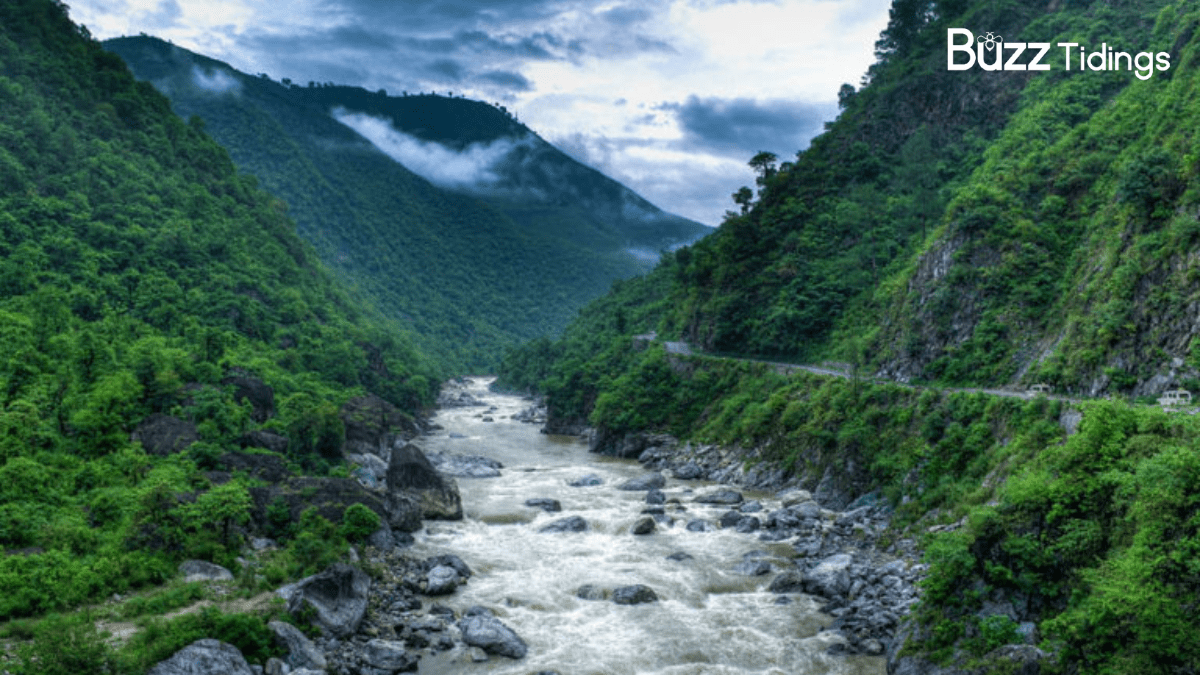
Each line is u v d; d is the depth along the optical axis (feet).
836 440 264.93
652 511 243.40
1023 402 201.87
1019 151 343.05
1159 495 114.11
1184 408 162.50
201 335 353.10
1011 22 476.54
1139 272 206.59
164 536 165.89
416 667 132.87
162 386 256.93
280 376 367.25
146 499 169.89
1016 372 246.47
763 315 405.18
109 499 176.96
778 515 225.97
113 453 213.05
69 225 416.67
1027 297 259.60
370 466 316.60
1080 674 109.19
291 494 203.10
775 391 329.52
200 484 197.88
